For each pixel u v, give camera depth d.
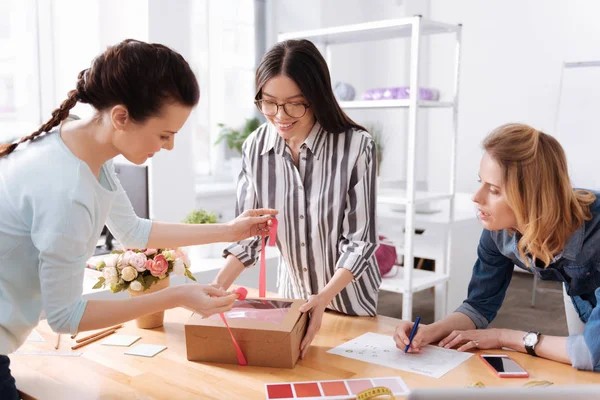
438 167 5.77
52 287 1.09
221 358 1.38
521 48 5.26
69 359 1.40
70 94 1.17
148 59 1.09
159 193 3.24
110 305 1.16
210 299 1.22
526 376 1.29
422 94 3.24
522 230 1.38
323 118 1.63
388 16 5.72
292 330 1.33
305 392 1.21
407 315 3.18
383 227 4.21
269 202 1.78
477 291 1.66
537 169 1.32
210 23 4.70
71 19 3.45
